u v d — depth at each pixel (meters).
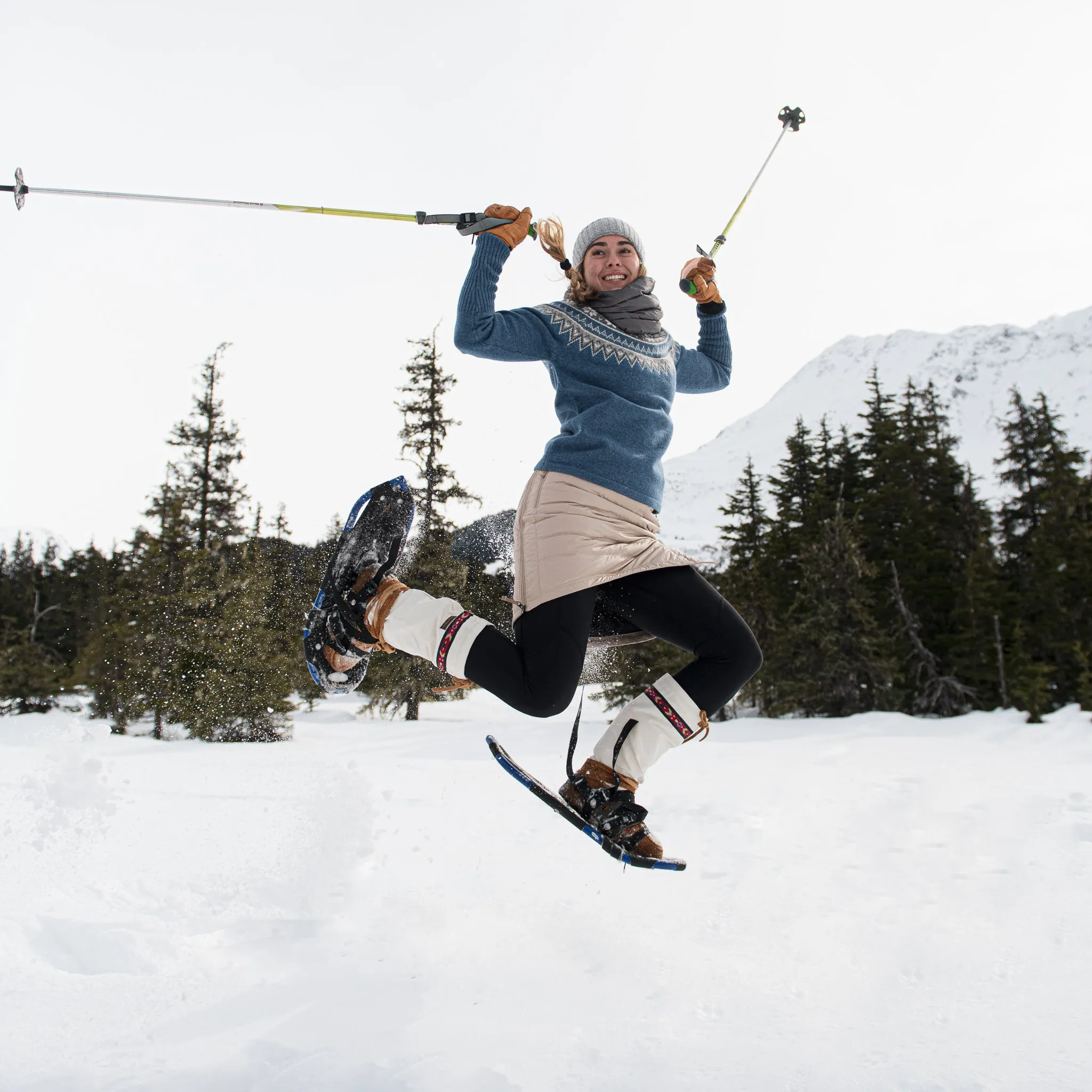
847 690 22.22
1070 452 26.95
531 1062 1.66
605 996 2.04
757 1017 1.90
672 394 2.57
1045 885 3.17
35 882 2.95
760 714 23.88
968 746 11.66
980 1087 1.51
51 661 29.95
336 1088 1.55
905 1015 1.90
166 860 3.46
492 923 2.73
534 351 2.47
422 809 5.46
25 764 7.16
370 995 2.05
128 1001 2.00
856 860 3.87
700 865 3.75
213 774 7.87
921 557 25.88
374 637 2.36
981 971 2.19
